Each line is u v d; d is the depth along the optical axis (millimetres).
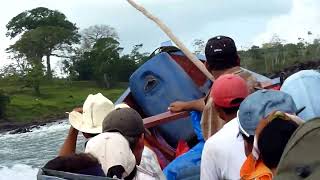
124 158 3326
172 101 6215
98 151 3338
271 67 76688
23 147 49938
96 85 127750
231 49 4535
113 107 4688
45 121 94562
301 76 4238
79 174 3020
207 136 4305
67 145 4785
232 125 3668
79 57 136250
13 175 24188
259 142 2992
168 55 6402
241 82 3871
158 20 5844
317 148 1948
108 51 127500
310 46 85125
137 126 3635
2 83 122562
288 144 2055
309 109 4078
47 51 137375
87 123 4625
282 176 2002
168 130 6000
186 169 4445
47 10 153125
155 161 4016
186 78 6305
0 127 90250
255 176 3006
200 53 7066
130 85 6457
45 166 3227
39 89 121750
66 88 125562
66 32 139000
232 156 3566
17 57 136500
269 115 3049
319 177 1895
